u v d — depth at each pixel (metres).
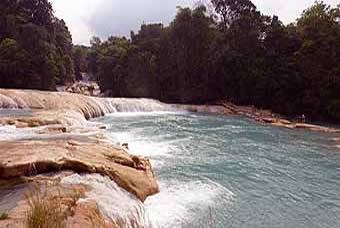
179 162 14.10
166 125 24.88
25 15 50.69
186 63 43.72
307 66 37.62
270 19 44.78
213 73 42.47
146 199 9.20
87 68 86.31
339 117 33.84
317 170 13.83
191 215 8.69
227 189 11.03
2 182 7.28
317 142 20.17
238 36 43.44
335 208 9.78
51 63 44.59
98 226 5.41
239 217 8.84
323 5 42.06
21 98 24.22
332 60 37.53
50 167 8.09
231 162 14.65
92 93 53.25
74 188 7.21
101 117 27.92
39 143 10.33
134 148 16.25
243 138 20.97
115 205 7.21
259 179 12.35
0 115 18.83
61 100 26.17
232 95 41.66
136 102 34.41
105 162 9.30
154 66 44.72
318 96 36.38
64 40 64.75
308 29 40.81
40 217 4.61
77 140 12.02
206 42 43.72
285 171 13.57
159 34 52.31
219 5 50.19
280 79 38.44
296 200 10.34
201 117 31.70
